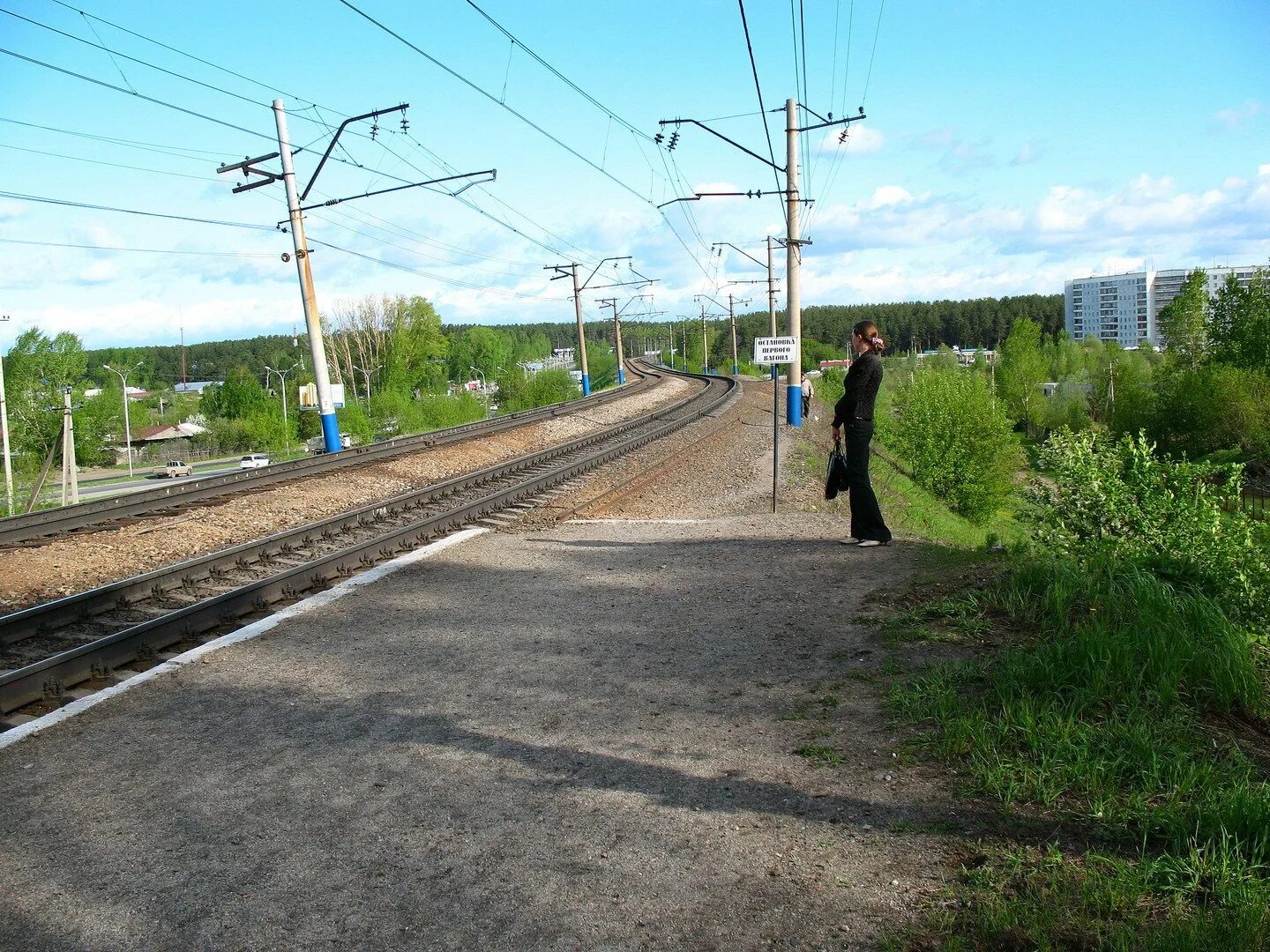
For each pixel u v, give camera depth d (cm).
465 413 6188
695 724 538
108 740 552
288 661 694
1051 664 541
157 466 8238
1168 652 548
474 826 430
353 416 5794
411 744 532
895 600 748
